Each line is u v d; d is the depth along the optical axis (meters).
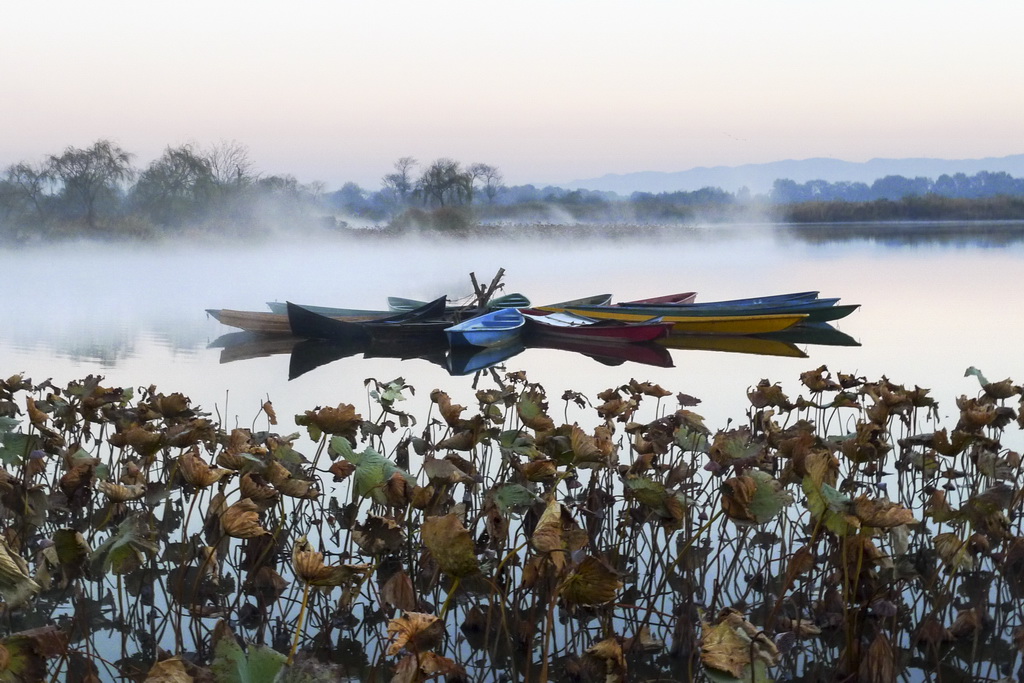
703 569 5.09
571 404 10.28
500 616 4.64
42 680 2.72
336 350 17.34
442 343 18.44
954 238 64.75
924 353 16.09
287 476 4.07
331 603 4.90
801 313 19.50
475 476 5.01
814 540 3.64
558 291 31.73
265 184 70.12
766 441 5.16
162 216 65.31
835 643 4.48
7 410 6.17
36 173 61.78
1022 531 5.77
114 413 5.64
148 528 4.54
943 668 4.31
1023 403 5.58
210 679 2.54
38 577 4.06
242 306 26.19
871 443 5.05
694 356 16.42
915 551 5.61
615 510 6.05
